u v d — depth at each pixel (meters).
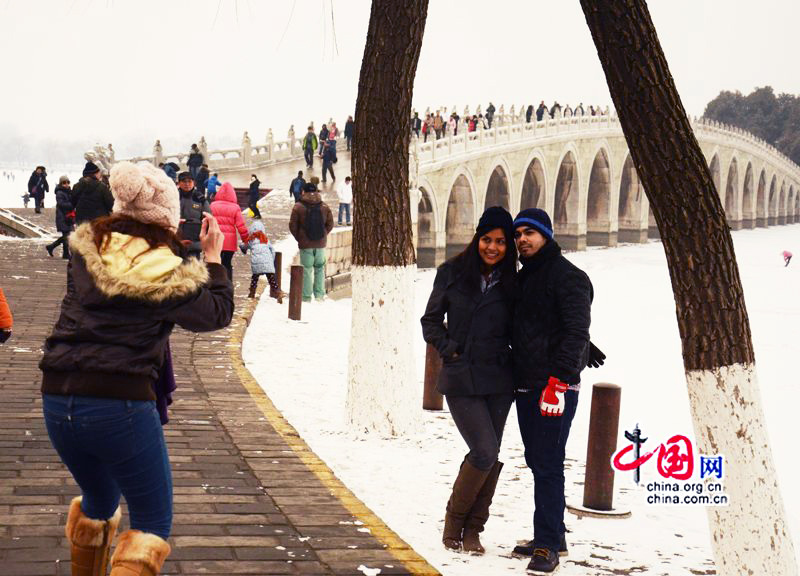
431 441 8.21
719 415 4.60
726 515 4.63
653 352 19.92
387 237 8.26
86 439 3.16
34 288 15.06
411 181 39.19
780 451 11.28
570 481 7.47
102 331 3.17
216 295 3.39
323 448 7.71
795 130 140.88
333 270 21.91
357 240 8.38
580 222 62.59
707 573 5.43
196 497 5.59
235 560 4.63
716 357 4.59
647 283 37.94
